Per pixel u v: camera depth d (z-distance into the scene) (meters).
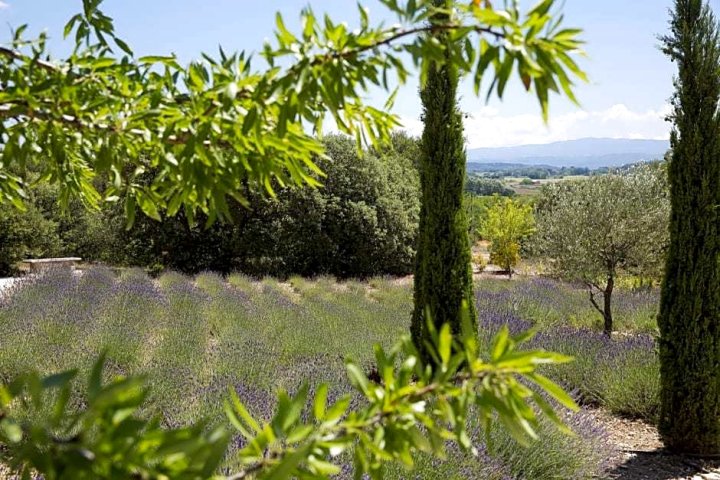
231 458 3.19
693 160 4.98
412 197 20.61
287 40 1.07
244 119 1.14
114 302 9.81
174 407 4.90
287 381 5.91
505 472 3.83
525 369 0.95
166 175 1.56
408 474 3.39
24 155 1.41
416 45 0.99
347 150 19.36
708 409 5.03
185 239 18.61
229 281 15.95
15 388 0.67
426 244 5.96
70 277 12.36
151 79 1.53
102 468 0.64
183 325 8.45
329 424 0.98
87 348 6.68
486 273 19.95
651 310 11.12
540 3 0.90
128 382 0.63
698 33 4.90
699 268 5.03
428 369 1.02
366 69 1.07
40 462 0.63
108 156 1.30
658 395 5.98
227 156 1.39
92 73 1.40
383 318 9.88
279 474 0.75
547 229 10.48
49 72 1.42
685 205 5.07
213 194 1.35
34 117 1.28
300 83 1.00
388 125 1.53
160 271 18.22
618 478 4.63
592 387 6.68
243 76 1.25
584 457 4.32
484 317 8.99
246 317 9.54
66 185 1.84
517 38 0.91
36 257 18.09
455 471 3.58
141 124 1.33
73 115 1.32
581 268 9.50
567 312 11.33
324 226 18.89
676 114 5.07
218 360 6.70
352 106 1.50
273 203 18.30
